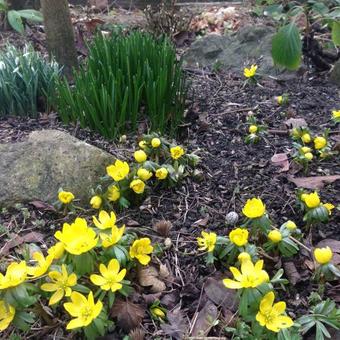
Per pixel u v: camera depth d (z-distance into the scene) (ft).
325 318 1.06
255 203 1.21
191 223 1.42
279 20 3.10
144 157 1.46
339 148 1.73
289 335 1.01
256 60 2.49
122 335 1.10
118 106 1.79
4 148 1.57
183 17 3.31
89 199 1.49
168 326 1.12
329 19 2.28
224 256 1.24
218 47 2.60
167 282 1.24
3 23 3.01
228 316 1.14
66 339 1.09
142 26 3.16
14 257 1.31
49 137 1.59
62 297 1.05
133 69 1.86
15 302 0.99
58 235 1.06
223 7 3.80
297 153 1.63
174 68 1.90
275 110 2.04
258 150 1.75
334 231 1.36
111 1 3.81
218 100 2.14
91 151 1.55
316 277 1.17
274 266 1.23
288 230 1.22
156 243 1.28
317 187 1.51
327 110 2.03
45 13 2.18
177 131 1.86
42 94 2.01
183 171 1.57
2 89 1.97
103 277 1.05
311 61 2.45
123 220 1.43
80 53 2.69
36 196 1.48
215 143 1.81
